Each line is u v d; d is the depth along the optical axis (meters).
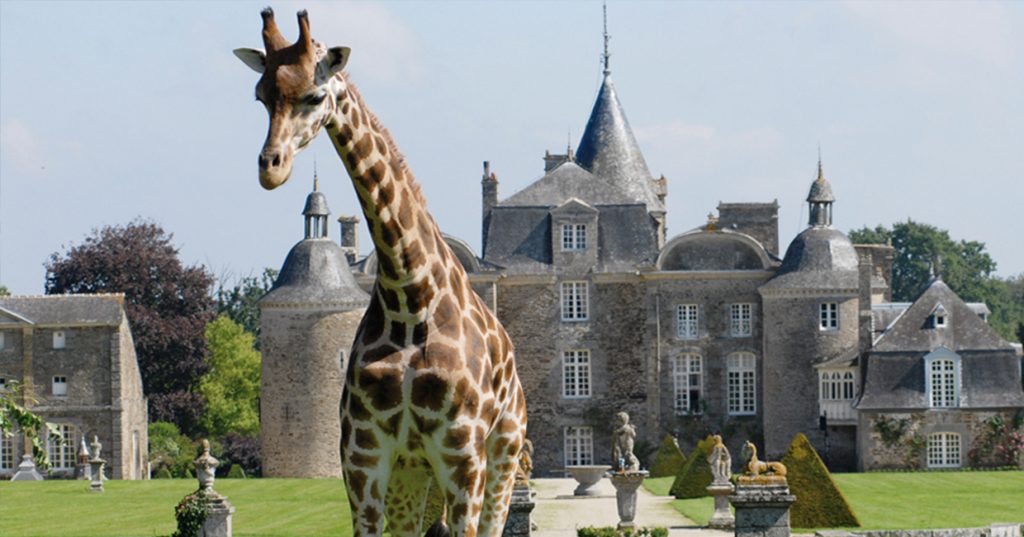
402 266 17.47
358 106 17.28
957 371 83.69
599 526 46.09
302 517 53.16
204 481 40.38
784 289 87.25
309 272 87.44
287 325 86.75
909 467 83.62
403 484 18.27
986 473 74.19
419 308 17.56
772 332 87.56
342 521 51.31
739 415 89.62
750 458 31.75
